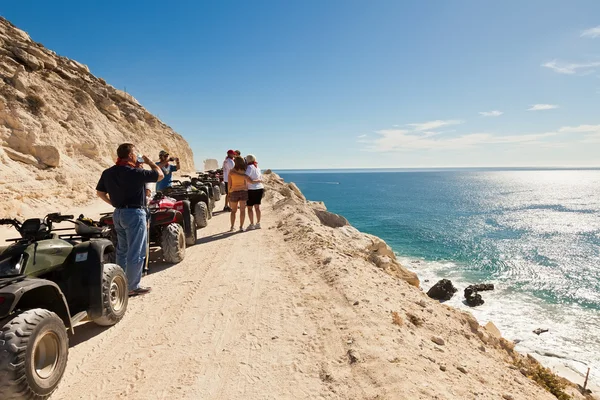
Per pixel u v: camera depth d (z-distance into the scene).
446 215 99.81
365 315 4.55
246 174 10.41
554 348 22.02
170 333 4.26
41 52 29.31
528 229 75.69
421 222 83.50
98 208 18.72
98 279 4.06
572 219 94.38
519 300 30.70
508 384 4.11
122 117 42.47
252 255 7.86
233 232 10.52
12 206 14.33
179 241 7.34
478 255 48.59
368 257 10.43
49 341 2.94
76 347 3.94
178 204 8.45
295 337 4.11
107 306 4.21
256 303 5.16
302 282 6.01
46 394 2.77
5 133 17.88
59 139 21.41
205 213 11.38
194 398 3.03
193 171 65.06
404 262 43.94
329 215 18.98
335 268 6.47
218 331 4.30
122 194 5.13
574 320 26.36
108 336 4.19
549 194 199.75
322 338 4.06
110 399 3.03
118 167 5.10
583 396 5.91
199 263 7.32
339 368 3.43
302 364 3.54
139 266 5.45
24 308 3.21
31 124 19.20
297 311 4.84
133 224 5.23
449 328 5.52
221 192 22.36
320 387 3.15
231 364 3.56
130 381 3.29
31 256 3.41
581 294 32.66
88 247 4.14
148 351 3.84
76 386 3.21
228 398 3.03
